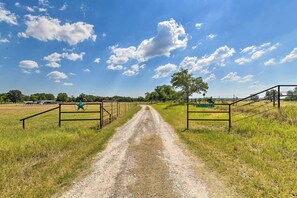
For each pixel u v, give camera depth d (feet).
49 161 18.93
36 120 58.65
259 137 26.84
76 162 18.67
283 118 33.12
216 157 20.17
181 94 210.38
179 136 31.99
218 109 85.05
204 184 13.98
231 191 12.86
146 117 65.67
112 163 18.80
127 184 14.07
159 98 324.80
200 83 204.44
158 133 35.09
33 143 23.22
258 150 21.81
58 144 24.41
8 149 20.58
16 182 14.19
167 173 16.19
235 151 22.16
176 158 20.34
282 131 27.58
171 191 12.95
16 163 17.99
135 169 17.16
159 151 23.16
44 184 13.89
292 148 21.17
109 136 32.35
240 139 27.43
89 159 20.01
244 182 14.12
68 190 13.15
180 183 14.19
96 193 12.73
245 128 31.99
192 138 29.53
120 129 39.91
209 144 25.57
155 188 13.41
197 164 18.38
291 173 15.28
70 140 26.76
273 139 25.13
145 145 26.21
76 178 15.14
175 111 91.40
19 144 22.30
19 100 452.76
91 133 33.32
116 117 63.87
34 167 17.19
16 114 90.84
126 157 20.79
